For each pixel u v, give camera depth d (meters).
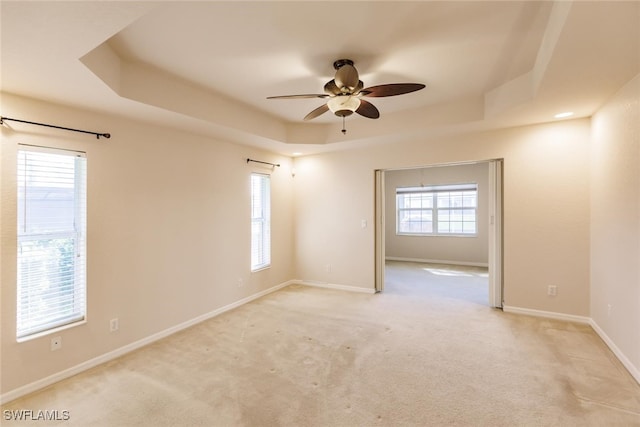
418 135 4.08
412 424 1.89
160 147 3.29
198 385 2.34
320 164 5.22
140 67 2.56
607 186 2.89
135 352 2.92
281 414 2.00
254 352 2.88
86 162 2.66
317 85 3.03
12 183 2.25
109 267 2.81
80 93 2.33
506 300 3.86
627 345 2.48
